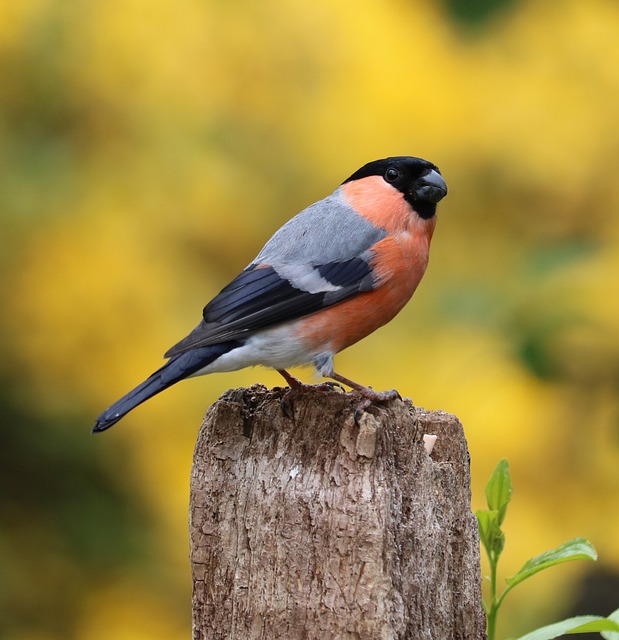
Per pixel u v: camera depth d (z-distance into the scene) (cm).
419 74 1184
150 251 1119
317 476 506
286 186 1173
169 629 1153
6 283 1110
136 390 611
